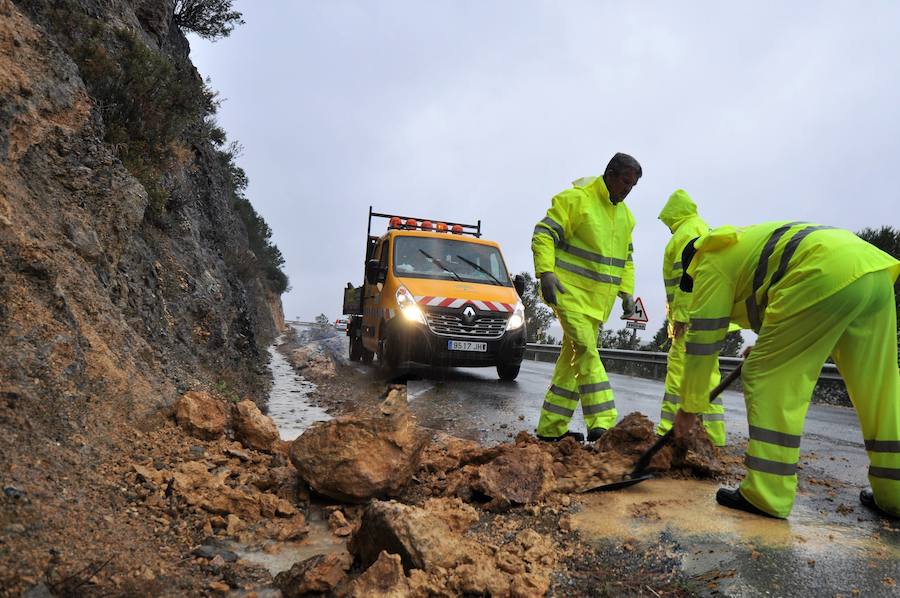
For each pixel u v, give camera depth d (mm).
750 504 3250
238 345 9180
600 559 2697
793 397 3178
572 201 4793
